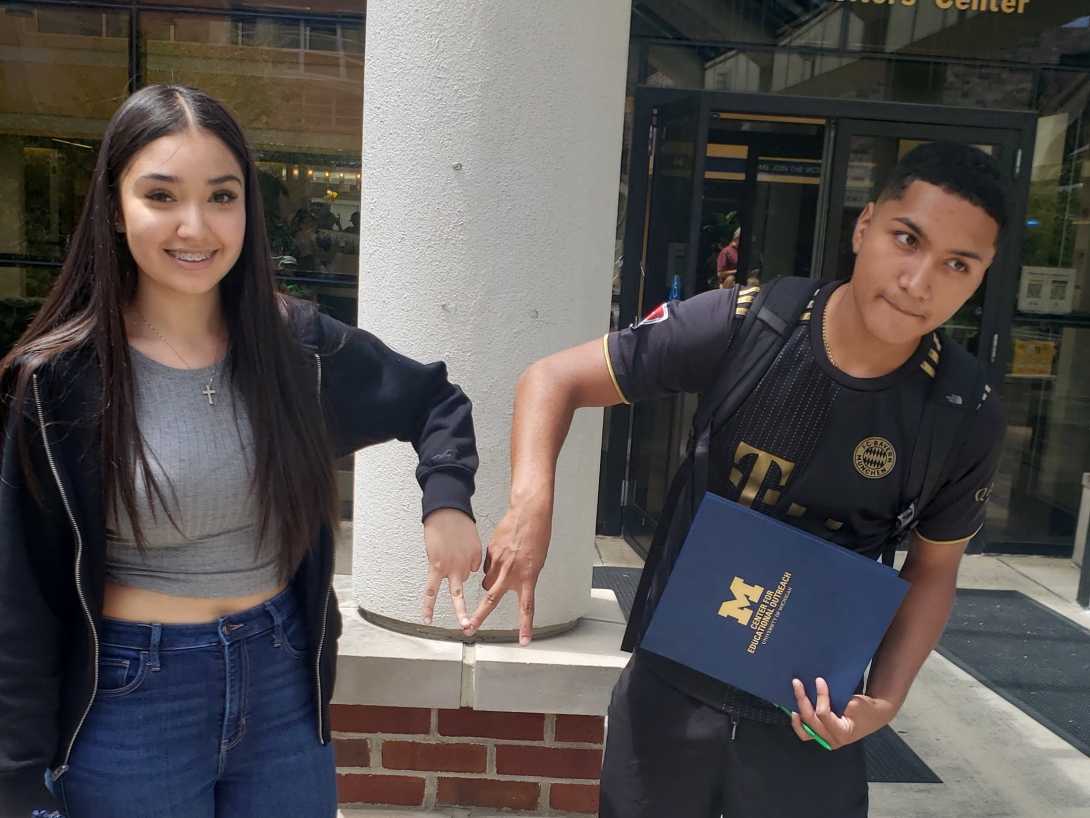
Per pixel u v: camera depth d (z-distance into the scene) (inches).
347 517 202.5
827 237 216.5
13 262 213.5
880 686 61.7
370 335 68.4
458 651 100.2
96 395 54.4
